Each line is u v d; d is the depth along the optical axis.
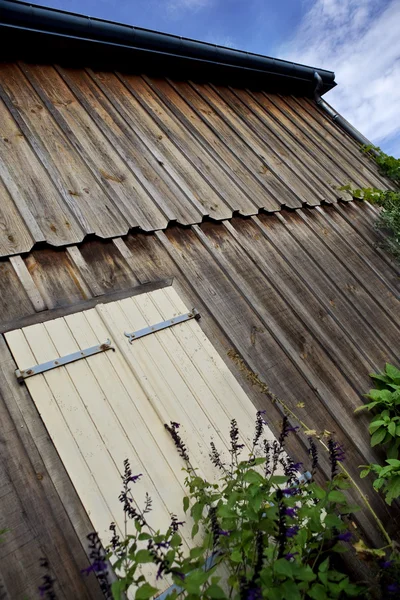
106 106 4.17
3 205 2.82
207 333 2.96
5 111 3.46
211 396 2.61
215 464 2.25
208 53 5.41
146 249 3.17
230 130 5.09
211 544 1.84
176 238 3.40
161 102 4.74
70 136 3.61
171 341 2.73
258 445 2.55
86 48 4.43
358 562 2.37
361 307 4.05
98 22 4.39
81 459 2.06
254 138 5.26
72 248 2.87
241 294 3.36
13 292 2.47
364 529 2.64
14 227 2.74
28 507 1.87
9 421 2.05
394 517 2.83
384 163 6.57
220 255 3.52
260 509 1.84
